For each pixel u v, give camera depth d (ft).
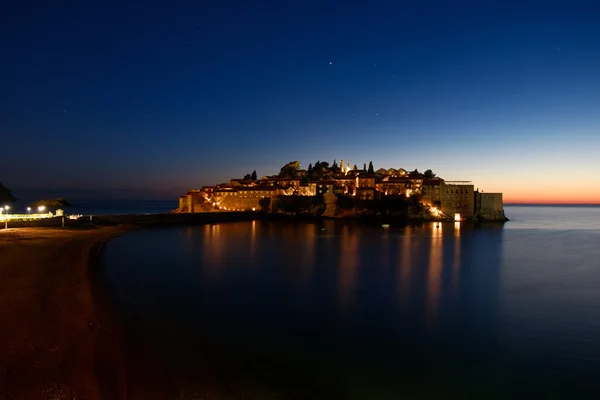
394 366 67.36
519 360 71.26
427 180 508.94
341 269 162.09
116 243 239.91
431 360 70.44
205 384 57.77
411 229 384.47
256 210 528.63
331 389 58.70
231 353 69.92
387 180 536.83
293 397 55.72
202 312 94.32
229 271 152.66
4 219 258.37
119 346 68.80
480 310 103.04
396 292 121.90
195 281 131.34
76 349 63.67
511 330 87.35
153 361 64.44
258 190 553.64
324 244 255.09
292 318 92.38
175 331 79.56
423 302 110.32
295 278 141.38
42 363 57.47
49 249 164.66
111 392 52.75
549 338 82.64
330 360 68.90
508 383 62.39
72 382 52.95
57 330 70.54
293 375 62.54
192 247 229.66
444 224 446.60
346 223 447.42
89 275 122.72
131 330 78.28
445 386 61.05
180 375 60.08
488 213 506.48
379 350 74.18
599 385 62.28
